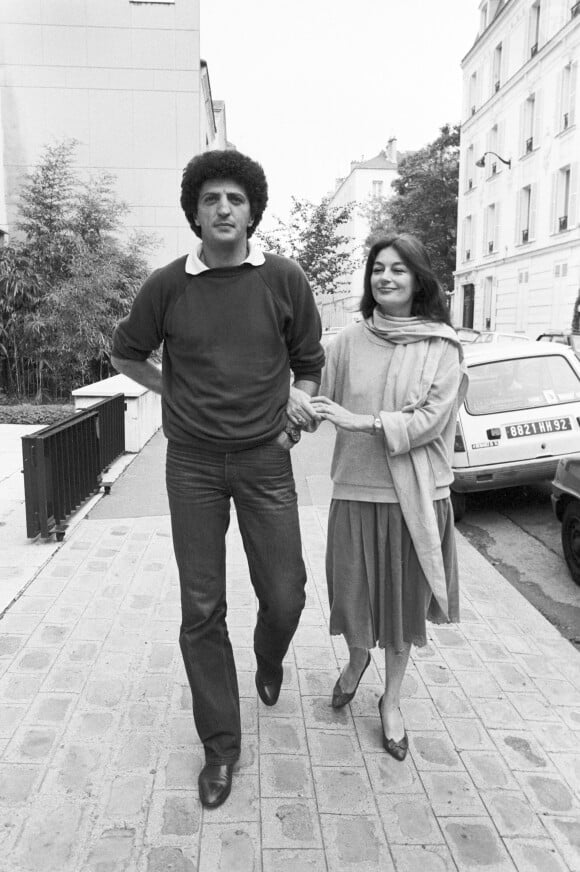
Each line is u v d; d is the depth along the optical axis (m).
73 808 2.40
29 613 3.98
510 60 28.28
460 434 6.16
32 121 16.80
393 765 2.67
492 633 3.92
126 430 8.73
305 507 6.44
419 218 38.06
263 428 2.36
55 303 12.70
